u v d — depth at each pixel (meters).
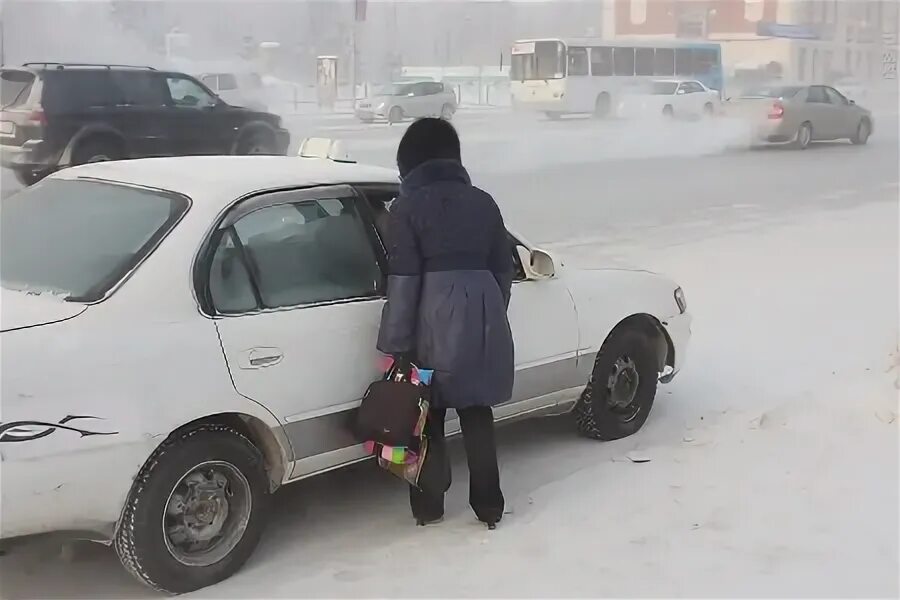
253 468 3.73
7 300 3.47
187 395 3.46
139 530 3.44
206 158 4.48
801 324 8.15
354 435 4.04
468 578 3.77
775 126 24.30
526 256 4.81
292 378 3.78
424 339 3.95
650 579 3.75
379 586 3.71
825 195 16.55
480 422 4.16
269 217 3.92
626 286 5.34
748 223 13.52
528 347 4.73
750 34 55.19
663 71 35.62
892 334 7.78
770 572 3.79
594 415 5.24
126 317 3.41
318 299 3.96
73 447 3.19
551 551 4.00
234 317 3.66
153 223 3.72
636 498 4.52
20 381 3.11
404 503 4.54
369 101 30.66
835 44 55.94
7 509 3.09
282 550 4.02
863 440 4.98
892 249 11.76
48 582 3.76
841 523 4.18
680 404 6.05
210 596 3.61
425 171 4.01
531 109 33.25
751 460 4.91
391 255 3.94
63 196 4.10
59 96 14.34
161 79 15.70
